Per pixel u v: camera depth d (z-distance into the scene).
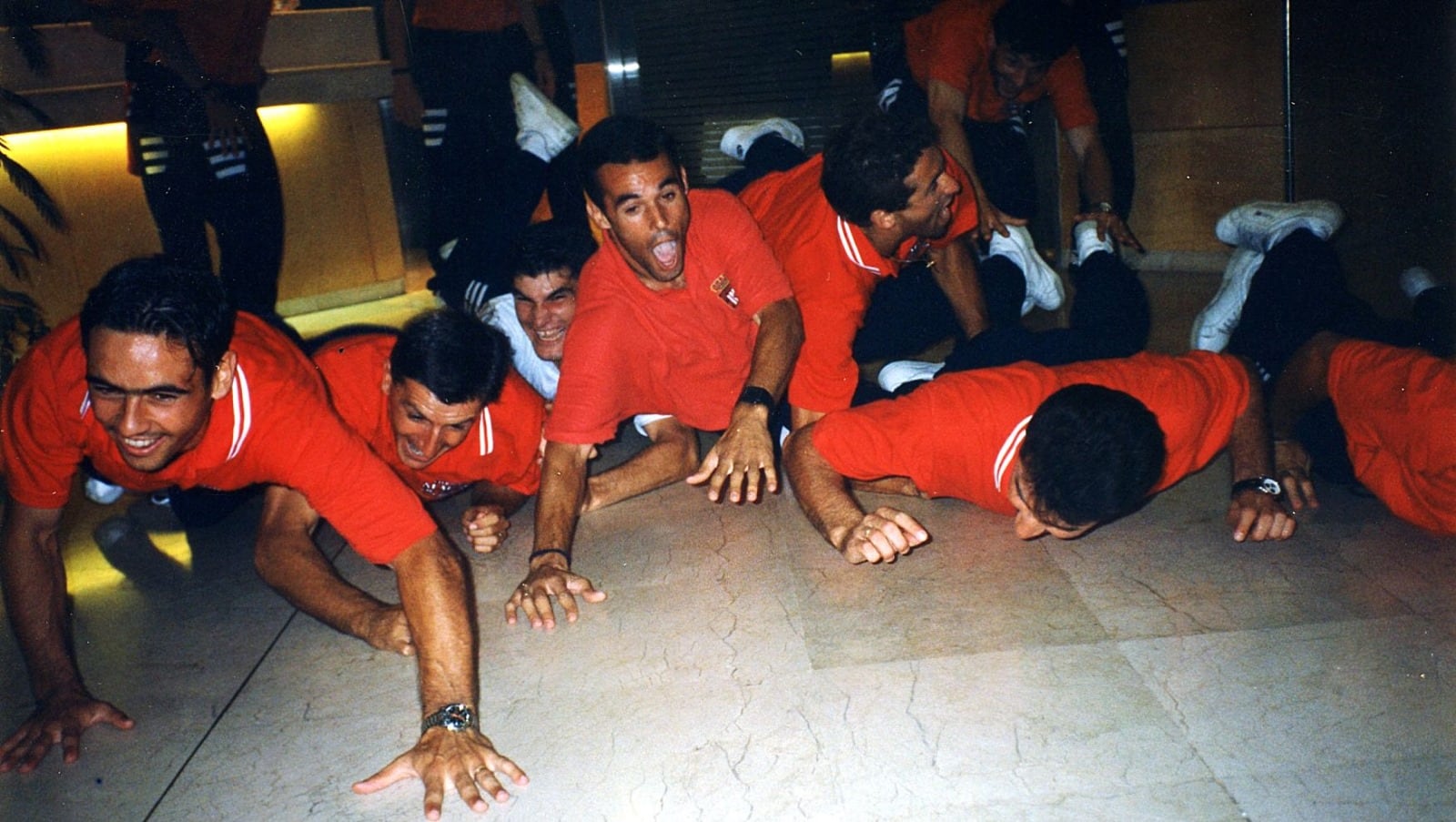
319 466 1.93
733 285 2.55
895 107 3.85
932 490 2.34
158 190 3.93
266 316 2.92
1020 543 2.42
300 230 5.18
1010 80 3.54
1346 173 4.51
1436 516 2.24
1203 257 4.56
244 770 1.88
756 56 5.65
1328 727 1.74
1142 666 1.94
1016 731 1.79
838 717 1.86
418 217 5.57
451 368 2.22
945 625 2.11
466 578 1.97
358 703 2.05
